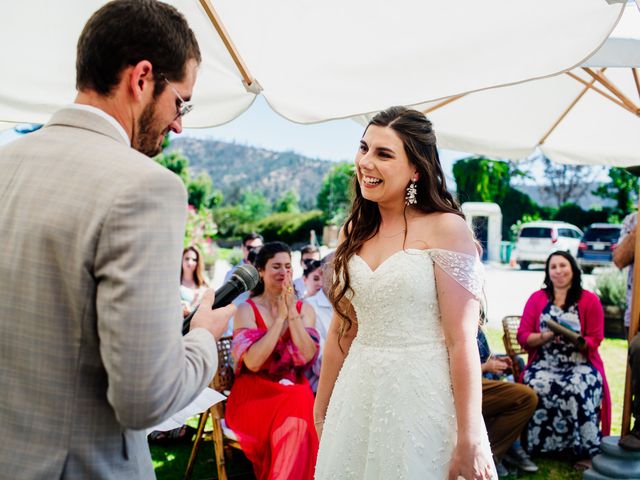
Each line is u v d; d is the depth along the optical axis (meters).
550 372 4.26
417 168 2.05
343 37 2.39
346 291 2.15
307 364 3.55
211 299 1.44
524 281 16.06
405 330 1.97
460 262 1.93
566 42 2.24
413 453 1.91
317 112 2.73
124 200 1.08
